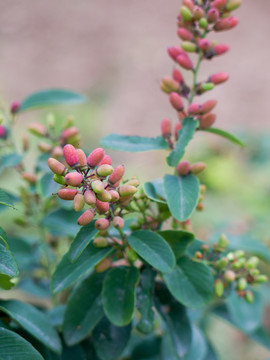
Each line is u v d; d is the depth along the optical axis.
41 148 0.48
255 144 1.06
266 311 0.90
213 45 0.45
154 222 0.43
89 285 0.43
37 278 0.52
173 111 1.63
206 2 0.45
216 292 0.43
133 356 0.48
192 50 0.45
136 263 0.43
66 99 0.51
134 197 0.41
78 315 0.42
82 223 0.38
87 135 1.39
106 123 1.55
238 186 1.00
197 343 0.48
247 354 0.84
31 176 0.47
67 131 0.48
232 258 0.44
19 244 0.50
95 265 0.41
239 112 1.60
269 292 0.61
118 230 0.41
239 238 0.51
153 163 1.24
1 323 0.40
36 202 0.50
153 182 0.44
